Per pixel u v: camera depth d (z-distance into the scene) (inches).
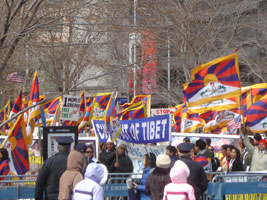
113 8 1087.6
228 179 639.1
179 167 462.9
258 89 964.0
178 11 1515.7
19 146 710.5
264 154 759.1
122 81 1875.0
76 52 1659.7
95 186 455.2
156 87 1752.0
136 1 1350.9
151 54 1609.3
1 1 1005.2
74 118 1070.4
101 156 778.8
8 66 1253.7
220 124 976.9
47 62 1711.4
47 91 1803.6
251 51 1982.0
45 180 526.0
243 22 1827.0
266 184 636.1
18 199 611.2
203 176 548.7
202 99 828.6
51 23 1028.5
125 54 1688.0
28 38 1024.9
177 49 1626.5
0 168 674.2
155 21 1300.4
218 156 981.8
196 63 1603.1
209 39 1695.4
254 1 1818.4
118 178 637.9
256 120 875.4
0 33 1005.2
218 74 817.5
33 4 954.1
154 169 539.5
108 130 778.2
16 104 816.3
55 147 660.7
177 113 1125.7
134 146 764.0
